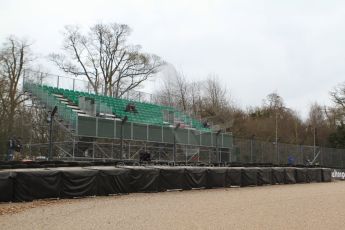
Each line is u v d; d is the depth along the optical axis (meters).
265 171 28.98
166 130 32.50
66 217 12.12
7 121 31.77
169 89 62.56
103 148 28.53
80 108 31.67
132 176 19.80
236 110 72.19
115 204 15.61
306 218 13.30
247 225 11.53
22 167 19.06
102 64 55.72
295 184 31.19
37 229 10.10
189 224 11.36
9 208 13.69
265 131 68.81
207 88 69.19
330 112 75.75
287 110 80.88
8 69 39.00
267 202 17.64
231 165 31.55
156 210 14.12
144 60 57.72
